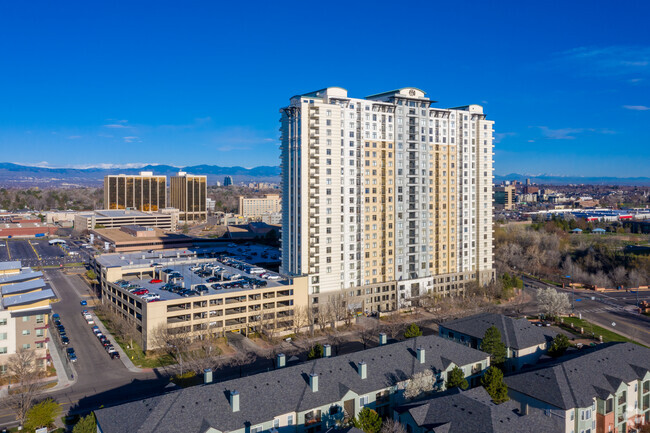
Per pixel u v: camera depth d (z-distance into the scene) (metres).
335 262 175.12
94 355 136.50
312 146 167.88
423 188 196.38
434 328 163.25
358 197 180.50
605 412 90.31
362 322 170.88
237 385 85.50
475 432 74.62
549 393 89.94
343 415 89.00
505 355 117.69
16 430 94.06
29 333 122.19
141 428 73.94
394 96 186.75
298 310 167.50
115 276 182.50
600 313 186.12
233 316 153.62
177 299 144.50
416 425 81.56
